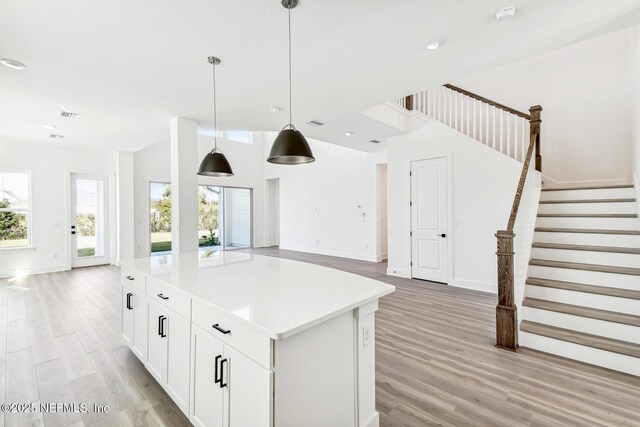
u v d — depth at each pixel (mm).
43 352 2719
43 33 2164
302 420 1323
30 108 3781
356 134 5504
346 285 1862
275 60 2639
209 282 1943
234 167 9250
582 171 4840
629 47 4391
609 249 3121
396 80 3080
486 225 4613
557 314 2773
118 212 6691
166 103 3646
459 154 4875
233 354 1392
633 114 4043
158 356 2084
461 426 1780
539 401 2012
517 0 1910
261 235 10000
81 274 5809
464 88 5773
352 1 1879
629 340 2459
